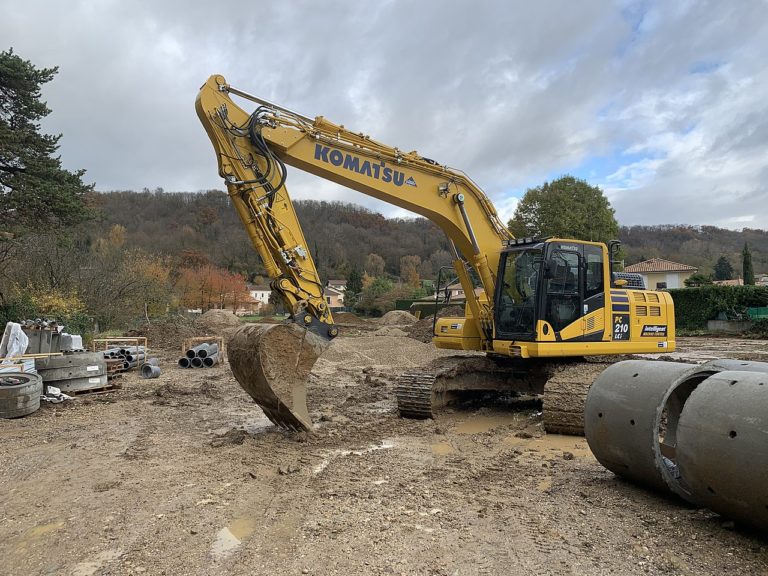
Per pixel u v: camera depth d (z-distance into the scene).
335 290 72.00
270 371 6.90
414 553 3.93
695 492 4.31
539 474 5.86
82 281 24.23
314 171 7.84
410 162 8.34
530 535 4.23
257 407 9.73
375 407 9.74
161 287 30.55
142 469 6.05
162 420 8.69
